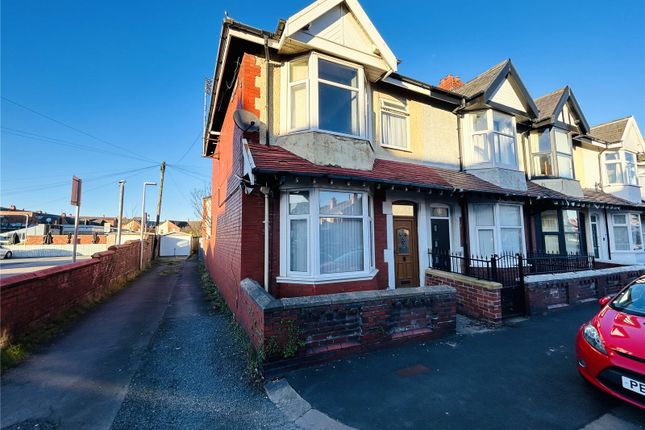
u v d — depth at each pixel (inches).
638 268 333.4
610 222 516.4
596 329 144.8
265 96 264.7
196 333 228.5
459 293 263.3
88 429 116.7
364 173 259.8
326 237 253.4
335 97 276.2
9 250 1079.0
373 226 297.9
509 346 191.6
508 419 119.9
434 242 346.3
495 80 382.9
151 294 391.9
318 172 223.5
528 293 256.2
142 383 152.3
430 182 295.0
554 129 438.6
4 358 167.5
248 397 139.8
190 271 658.8
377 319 184.1
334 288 245.8
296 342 158.9
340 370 159.6
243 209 240.4
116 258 434.6
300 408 128.9
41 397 138.6
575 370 160.6
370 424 117.5
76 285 289.0
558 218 421.4
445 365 165.6
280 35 255.9
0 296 179.9
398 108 350.6
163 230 2242.9
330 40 265.6
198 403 134.9
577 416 121.7
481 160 380.5
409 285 324.5
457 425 116.6
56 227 1833.2
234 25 243.3
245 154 231.1
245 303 206.2
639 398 120.0
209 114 427.2
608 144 546.6
